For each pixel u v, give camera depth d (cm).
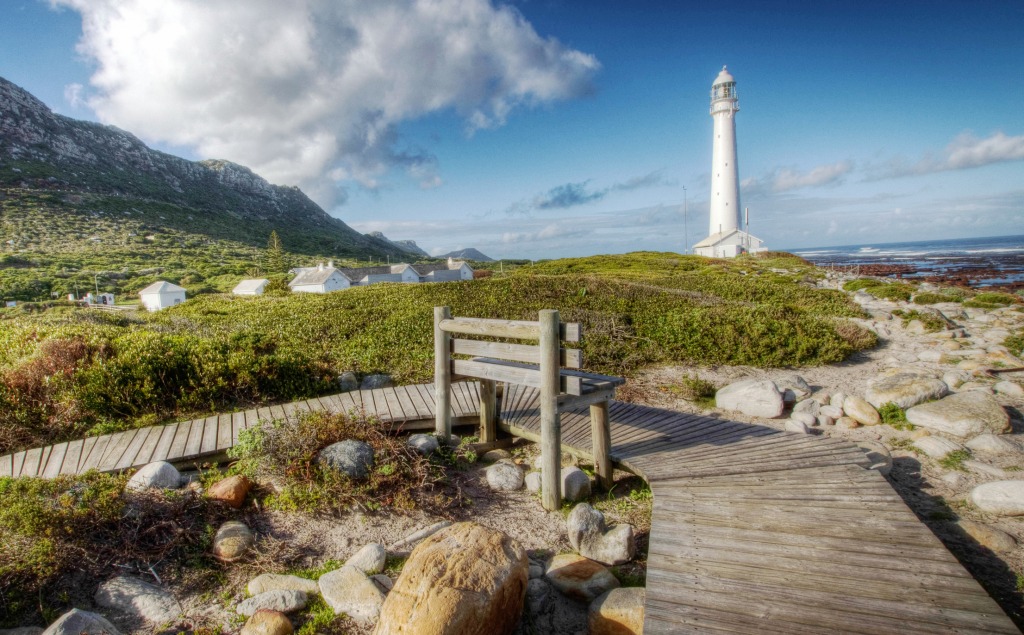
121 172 18225
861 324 1562
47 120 18088
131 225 13200
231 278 8969
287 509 491
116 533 423
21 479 465
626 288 2084
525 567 375
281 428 561
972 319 1788
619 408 738
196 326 1590
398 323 1483
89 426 741
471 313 1636
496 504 537
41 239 10762
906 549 377
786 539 395
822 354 1130
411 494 520
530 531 489
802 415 780
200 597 390
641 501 548
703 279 3083
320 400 808
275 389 884
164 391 823
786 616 311
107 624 335
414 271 9025
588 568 407
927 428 711
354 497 495
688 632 302
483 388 666
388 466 521
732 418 819
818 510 438
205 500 478
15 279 7119
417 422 713
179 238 13238
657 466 532
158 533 434
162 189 18625
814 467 528
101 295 6675
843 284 3250
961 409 711
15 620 354
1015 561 419
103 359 856
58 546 393
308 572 421
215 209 19312
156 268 9525
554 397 510
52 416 738
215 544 434
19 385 774
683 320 1316
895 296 2466
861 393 913
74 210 13038
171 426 691
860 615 310
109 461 570
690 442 604
